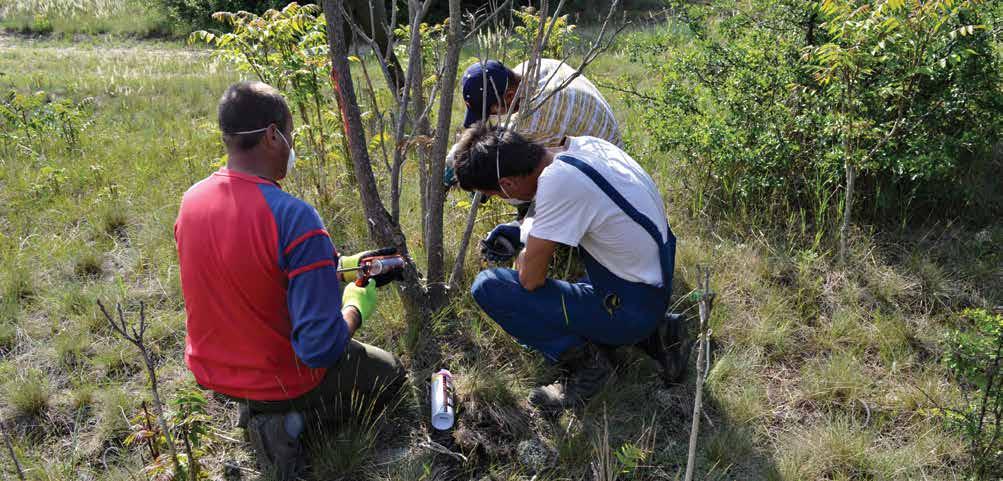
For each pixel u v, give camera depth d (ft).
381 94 18.29
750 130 13.74
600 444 8.75
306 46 14.53
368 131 16.78
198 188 7.52
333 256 7.46
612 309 8.83
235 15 14.29
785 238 12.89
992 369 7.93
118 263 13.04
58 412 9.61
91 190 15.88
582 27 42.01
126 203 14.98
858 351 10.39
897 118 12.44
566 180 8.16
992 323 8.29
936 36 12.01
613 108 19.88
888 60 12.05
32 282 12.22
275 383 7.88
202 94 26.23
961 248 12.33
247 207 7.20
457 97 21.86
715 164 13.98
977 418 8.29
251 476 8.64
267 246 7.17
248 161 7.40
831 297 11.45
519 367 10.22
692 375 9.95
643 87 22.65
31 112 20.85
